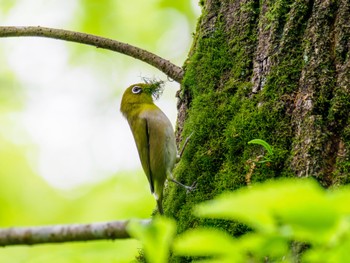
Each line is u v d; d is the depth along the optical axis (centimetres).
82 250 873
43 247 1034
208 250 314
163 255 329
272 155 710
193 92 884
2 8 1756
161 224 335
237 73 814
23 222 1694
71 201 1694
